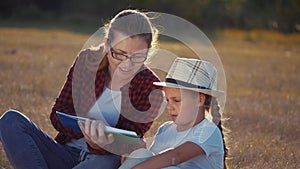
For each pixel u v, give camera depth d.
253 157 6.49
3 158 5.77
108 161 4.75
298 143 7.41
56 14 41.88
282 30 39.78
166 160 4.41
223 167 4.65
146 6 40.19
